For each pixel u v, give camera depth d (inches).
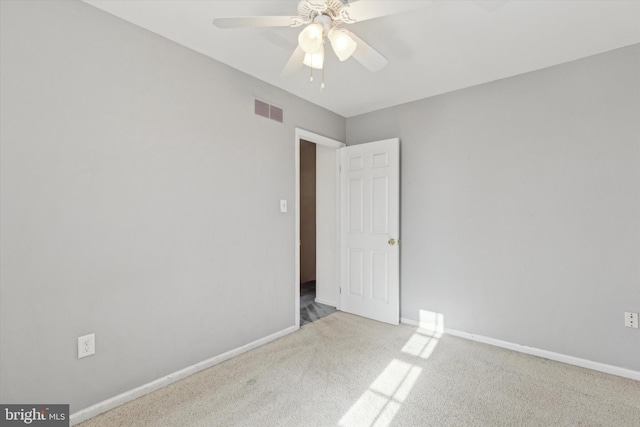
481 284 111.9
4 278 59.2
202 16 74.6
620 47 88.2
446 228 120.0
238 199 101.6
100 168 71.4
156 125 81.3
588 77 92.9
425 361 96.6
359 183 139.7
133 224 76.8
